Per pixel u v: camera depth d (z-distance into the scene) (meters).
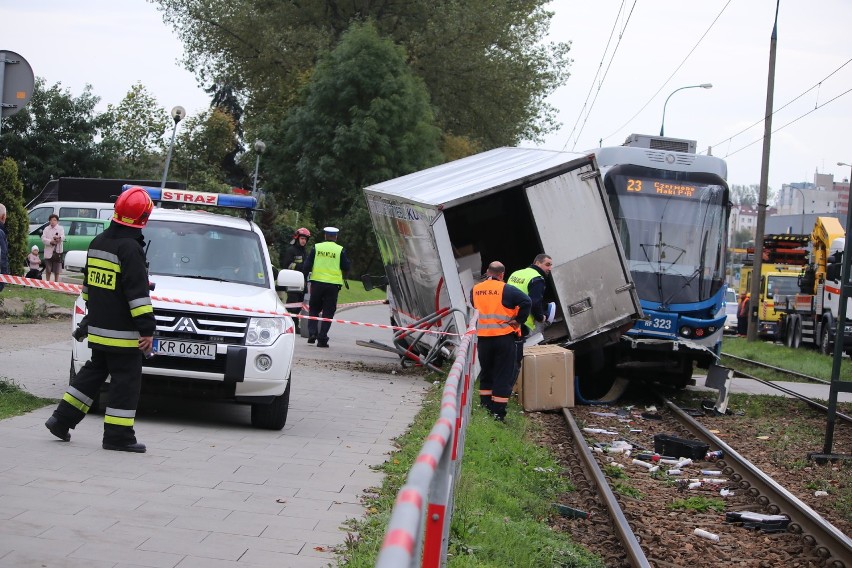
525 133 55.41
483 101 52.16
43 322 18.83
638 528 8.40
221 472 7.80
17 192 24.39
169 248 10.95
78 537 5.66
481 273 17.20
